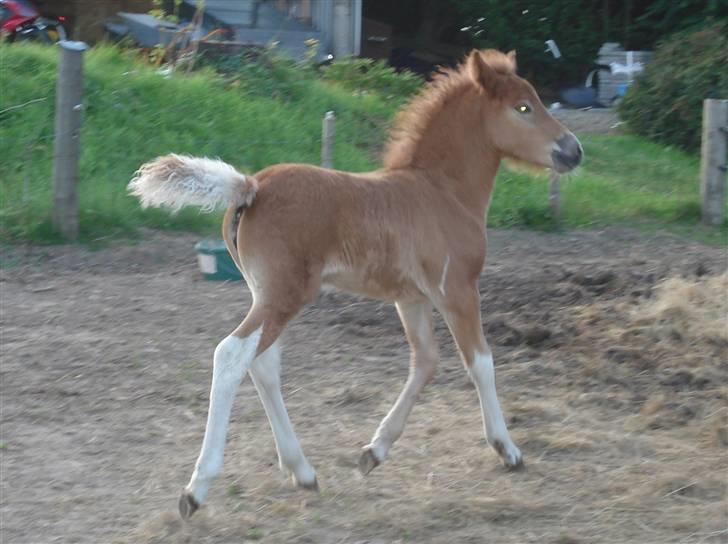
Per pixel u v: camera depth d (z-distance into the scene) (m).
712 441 5.95
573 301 8.70
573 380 7.00
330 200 5.04
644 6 24.48
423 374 5.54
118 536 4.81
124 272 9.41
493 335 7.91
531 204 12.02
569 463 5.68
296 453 5.26
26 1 17.34
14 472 5.47
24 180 10.63
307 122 13.75
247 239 5.00
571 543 4.75
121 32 17.19
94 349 7.36
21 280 8.98
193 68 15.02
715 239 11.47
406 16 25.91
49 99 12.20
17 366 6.99
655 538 4.80
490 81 5.66
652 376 7.07
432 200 5.43
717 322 7.86
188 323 8.02
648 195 13.31
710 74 16.19
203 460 4.74
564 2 23.86
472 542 4.77
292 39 20.12
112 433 6.02
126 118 12.34
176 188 4.83
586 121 18.95
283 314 4.91
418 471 5.57
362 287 5.25
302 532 4.86
